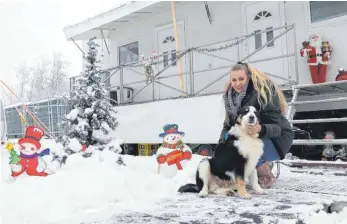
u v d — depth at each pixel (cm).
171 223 226
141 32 1002
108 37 1103
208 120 653
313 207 261
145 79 902
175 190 349
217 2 831
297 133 615
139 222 231
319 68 648
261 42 759
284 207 262
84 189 296
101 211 262
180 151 441
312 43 646
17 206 264
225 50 816
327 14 664
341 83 534
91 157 439
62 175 347
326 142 494
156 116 739
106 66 1113
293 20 711
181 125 694
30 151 384
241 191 309
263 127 316
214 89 831
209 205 279
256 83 341
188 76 881
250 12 777
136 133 775
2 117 923
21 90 2361
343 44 641
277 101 349
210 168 333
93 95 541
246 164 310
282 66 725
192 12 880
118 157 449
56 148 452
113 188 305
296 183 382
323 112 688
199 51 725
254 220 227
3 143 711
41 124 1203
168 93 921
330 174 440
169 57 927
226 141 325
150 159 564
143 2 781
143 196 312
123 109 805
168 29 932
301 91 647
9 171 423
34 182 325
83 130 514
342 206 282
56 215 253
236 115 344
